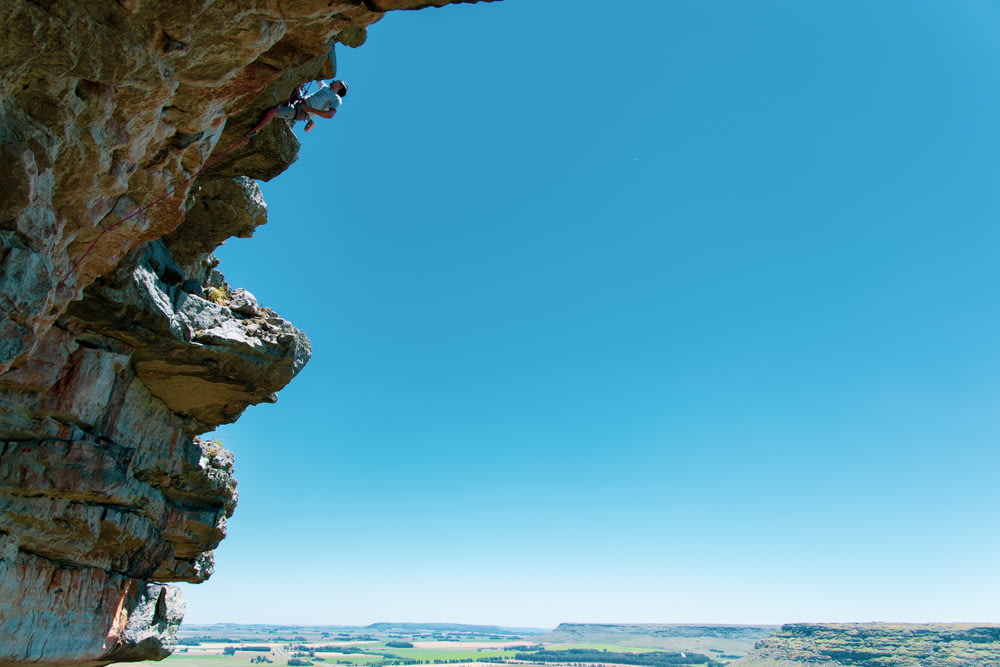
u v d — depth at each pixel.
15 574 22.42
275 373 26.16
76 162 12.26
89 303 20.45
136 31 10.78
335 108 16.77
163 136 13.52
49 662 23.77
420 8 12.79
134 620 29.02
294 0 11.08
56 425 21.72
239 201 23.33
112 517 24.73
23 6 9.80
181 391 26.31
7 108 10.82
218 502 31.80
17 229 11.77
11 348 12.27
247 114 16.95
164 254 23.41
